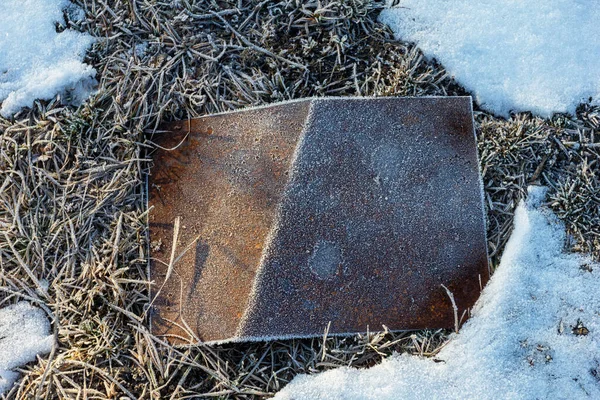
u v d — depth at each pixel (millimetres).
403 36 1102
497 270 1058
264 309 1054
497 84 1089
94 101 1085
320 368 1054
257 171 1071
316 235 1062
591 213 1065
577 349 1038
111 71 1099
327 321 1055
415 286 1059
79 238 1072
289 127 1076
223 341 1051
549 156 1077
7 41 1094
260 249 1059
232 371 1051
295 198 1063
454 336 1048
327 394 1031
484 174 1077
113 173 1084
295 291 1056
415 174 1071
